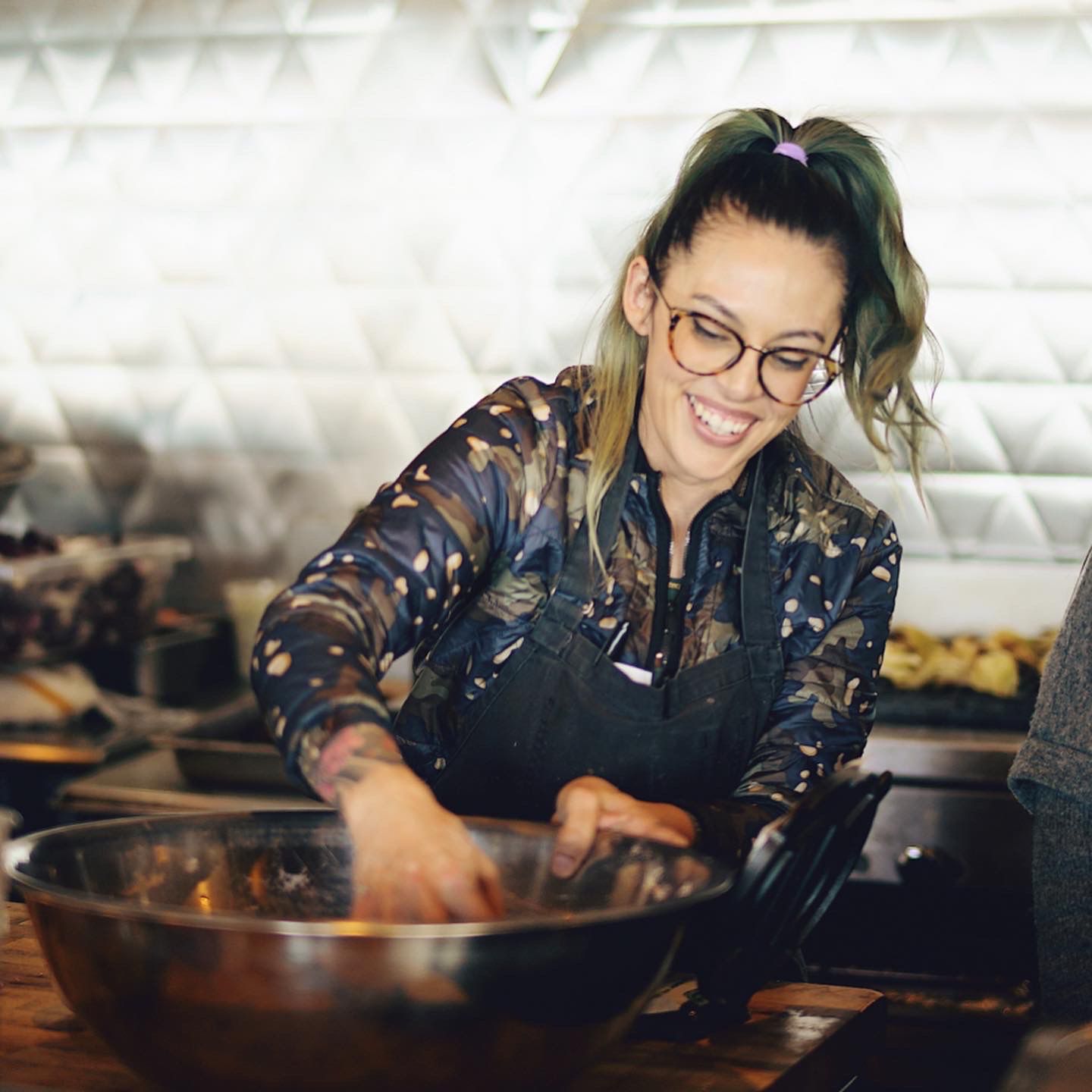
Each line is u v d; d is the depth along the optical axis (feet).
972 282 9.97
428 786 5.24
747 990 4.23
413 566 4.45
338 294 11.04
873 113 9.96
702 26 10.13
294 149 10.94
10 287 11.51
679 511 5.09
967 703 9.21
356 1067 3.21
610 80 10.37
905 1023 8.27
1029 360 9.98
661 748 5.14
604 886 4.10
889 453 5.30
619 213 10.49
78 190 11.31
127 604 10.32
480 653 5.08
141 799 8.72
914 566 10.32
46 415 11.62
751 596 5.16
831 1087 4.38
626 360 5.02
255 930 3.11
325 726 3.79
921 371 10.07
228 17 10.87
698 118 10.25
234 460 11.40
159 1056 3.33
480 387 10.93
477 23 10.51
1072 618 4.94
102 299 11.39
